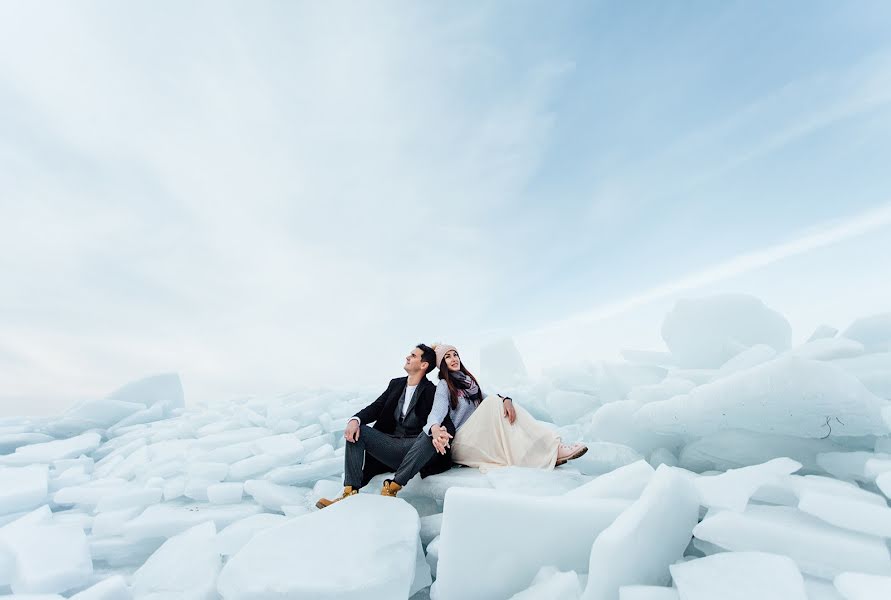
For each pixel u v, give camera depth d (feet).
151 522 10.29
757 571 5.29
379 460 10.81
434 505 10.07
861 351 9.69
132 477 14.82
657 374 15.29
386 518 8.16
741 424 9.11
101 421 23.73
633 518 5.93
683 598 5.12
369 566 6.69
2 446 19.95
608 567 5.48
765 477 7.20
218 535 9.18
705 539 6.40
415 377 11.52
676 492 6.62
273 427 18.93
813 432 8.40
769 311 14.30
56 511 13.25
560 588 5.78
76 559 8.30
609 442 11.96
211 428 18.97
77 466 16.24
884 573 5.21
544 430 10.82
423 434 10.21
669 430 10.47
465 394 11.61
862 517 5.71
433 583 7.08
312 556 7.00
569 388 18.98
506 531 6.68
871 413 7.70
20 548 8.43
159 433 19.13
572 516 6.59
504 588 6.48
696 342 14.52
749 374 8.76
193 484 12.68
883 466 6.77
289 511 10.90
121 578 6.99
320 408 21.65
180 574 7.71
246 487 12.35
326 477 13.96
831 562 5.50
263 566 6.83
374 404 11.55
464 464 10.95
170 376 29.19
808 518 6.35
